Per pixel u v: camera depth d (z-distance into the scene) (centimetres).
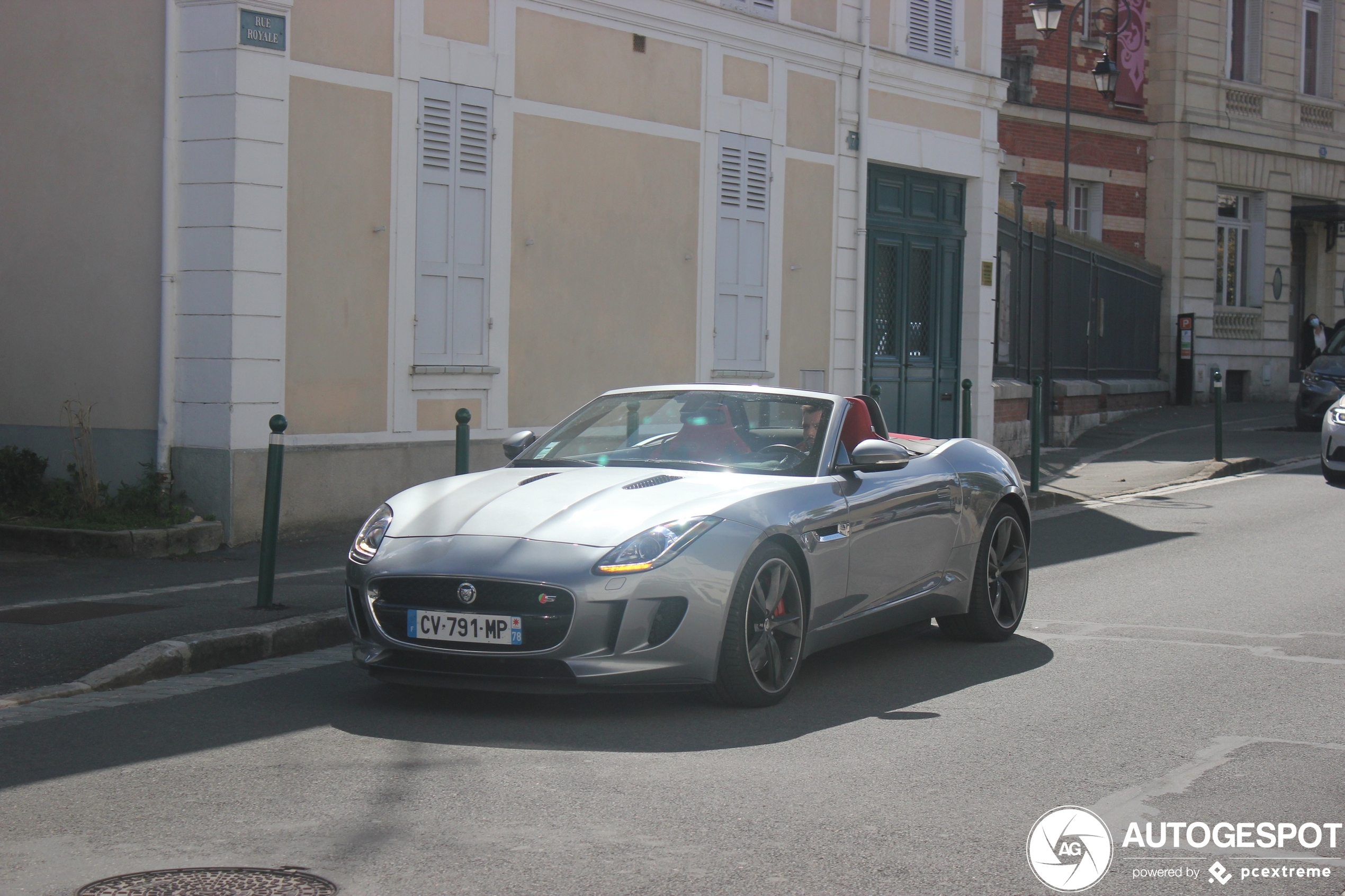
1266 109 3034
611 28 1323
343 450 1105
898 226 1725
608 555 550
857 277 1641
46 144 1102
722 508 582
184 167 1046
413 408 1159
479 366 1208
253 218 1037
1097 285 2375
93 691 616
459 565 554
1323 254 3278
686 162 1412
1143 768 505
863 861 402
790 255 1553
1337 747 536
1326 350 2319
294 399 1072
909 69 1697
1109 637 768
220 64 1030
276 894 367
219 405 1033
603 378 1334
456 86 1180
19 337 1116
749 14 1468
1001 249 1973
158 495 1041
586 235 1307
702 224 1434
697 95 1422
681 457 668
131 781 476
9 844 408
